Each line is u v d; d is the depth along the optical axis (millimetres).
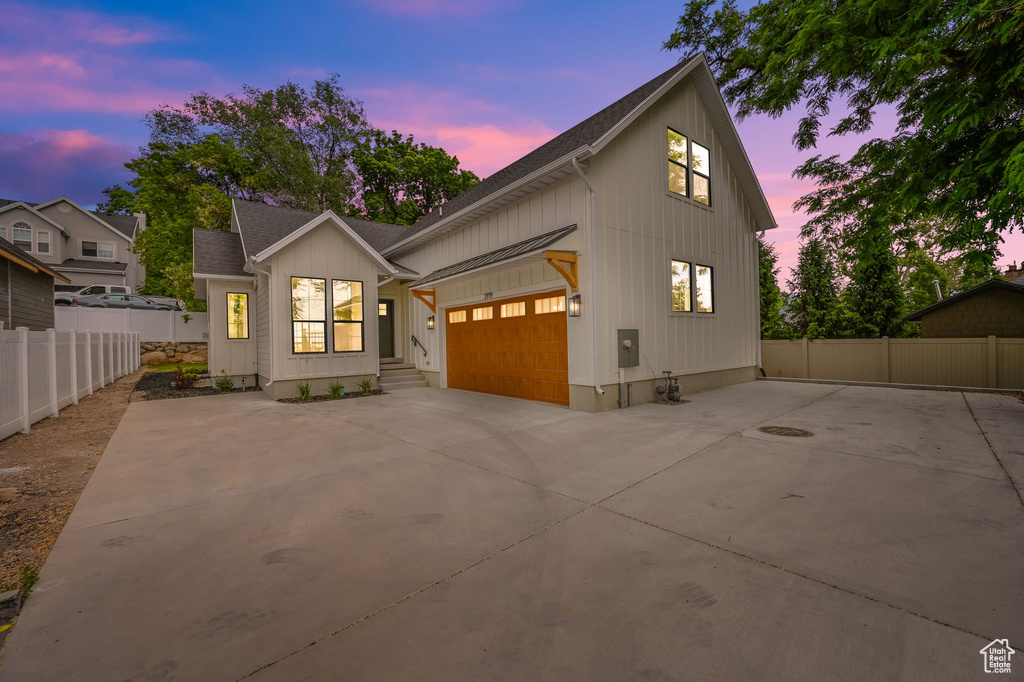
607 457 5160
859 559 2717
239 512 3697
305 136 31047
